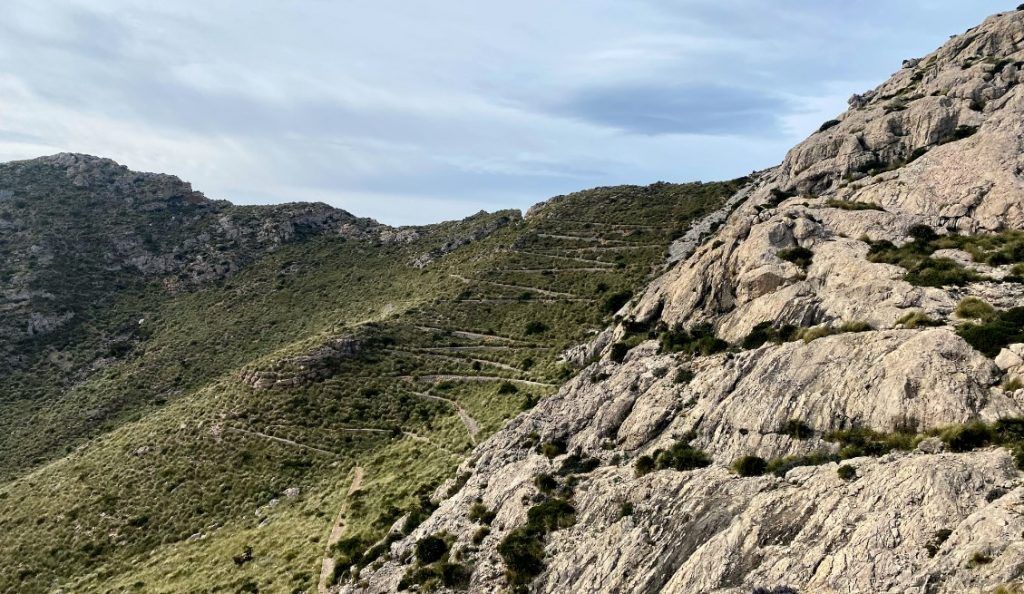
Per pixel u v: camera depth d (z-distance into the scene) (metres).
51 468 86.06
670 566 28.08
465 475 55.03
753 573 23.94
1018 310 33.38
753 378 38.66
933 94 85.56
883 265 46.75
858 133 85.00
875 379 32.25
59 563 62.97
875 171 76.50
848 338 36.69
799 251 53.50
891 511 22.83
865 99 118.94
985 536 19.66
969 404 27.81
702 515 29.80
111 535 66.44
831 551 22.80
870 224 57.12
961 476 22.94
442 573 38.06
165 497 71.94
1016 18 92.88
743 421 35.97
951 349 31.12
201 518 68.44
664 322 61.62
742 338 48.88
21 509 73.56
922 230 53.78
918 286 41.53
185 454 79.31
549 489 41.25
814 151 89.25
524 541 36.66
